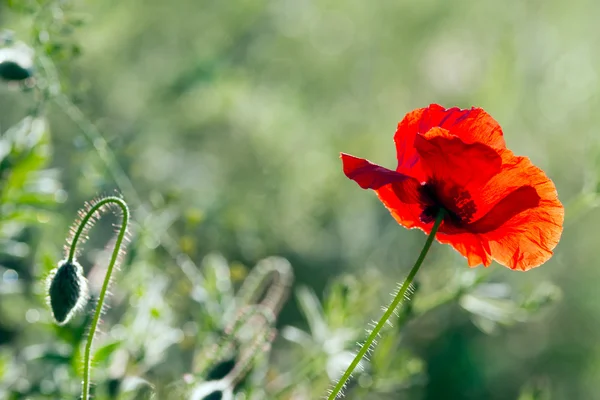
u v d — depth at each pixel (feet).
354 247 42.63
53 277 12.84
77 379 15.40
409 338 40.88
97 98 37.11
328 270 41.52
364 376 17.22
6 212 17.54
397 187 11.72
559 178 44.39
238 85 39.01
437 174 11.53
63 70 18.99
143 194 32.96
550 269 42.29
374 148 44.29
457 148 11.18
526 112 44.83
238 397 15.03
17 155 17.51
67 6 18.48
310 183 39.50
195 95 38.68
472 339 41.88
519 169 11.30
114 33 37.35
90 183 20.44
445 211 11.68
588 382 43.68
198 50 39.27
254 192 37.42
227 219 28.89
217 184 36.94
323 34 44.65
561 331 43.47
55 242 22.13
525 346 43.45
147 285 17.30
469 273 18.40
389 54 45.83
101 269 16.99
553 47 45.42
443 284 20.35
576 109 44.57
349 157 11.51
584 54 45.39
